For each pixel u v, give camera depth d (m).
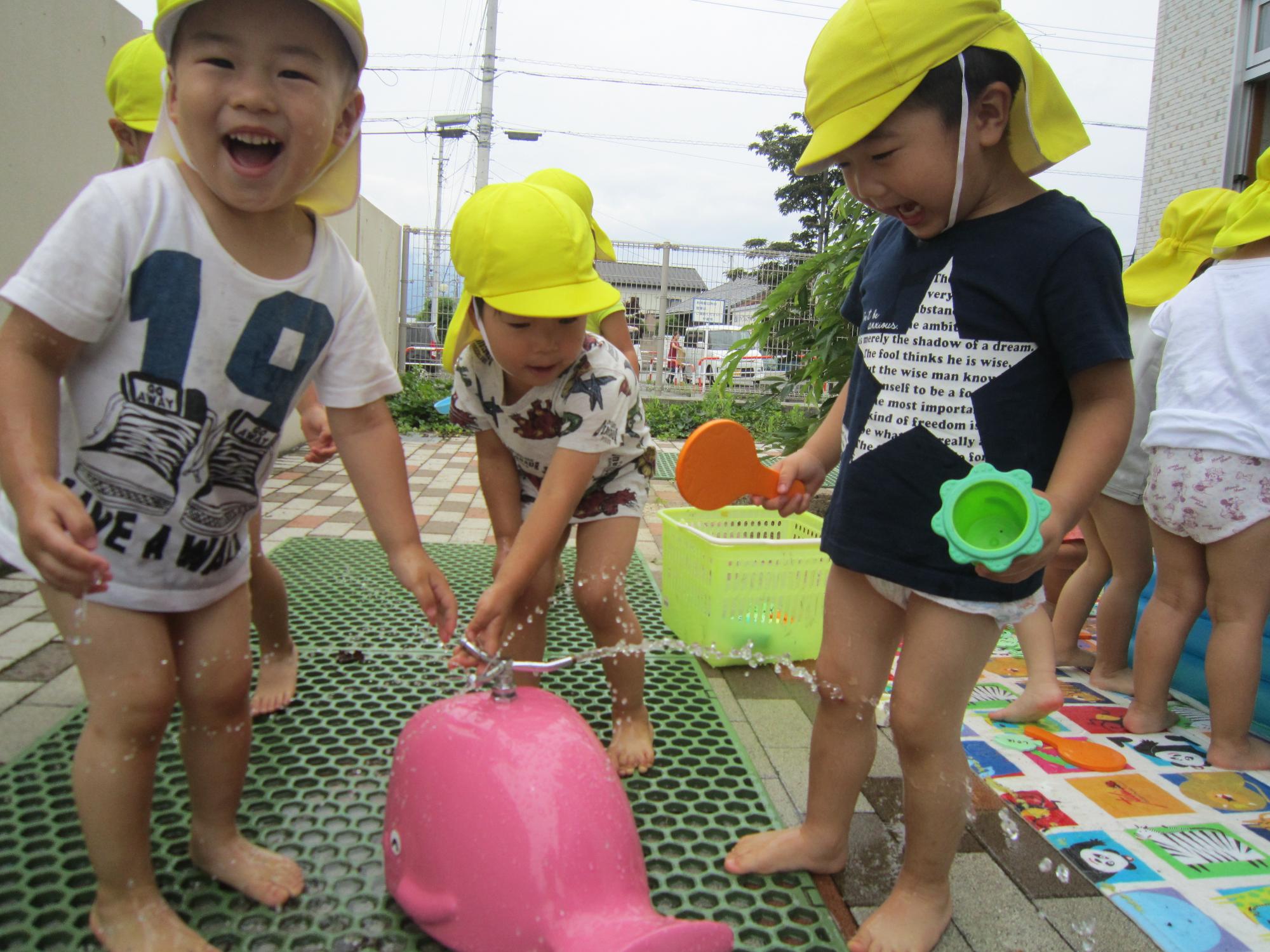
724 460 1.70
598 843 1.26
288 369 1.44
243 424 1.41
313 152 1.28
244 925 1.44
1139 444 2.53
